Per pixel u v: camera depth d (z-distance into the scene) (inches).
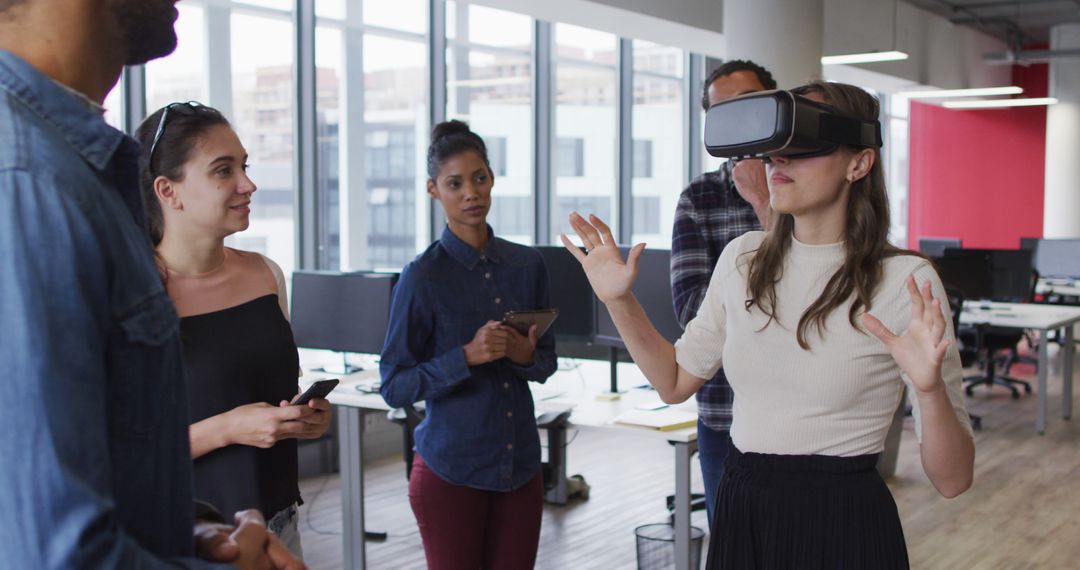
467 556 99.6
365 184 233.0
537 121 287.3
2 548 28.4
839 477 58.6
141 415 33.6
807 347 58.7
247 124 206.5
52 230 29.5
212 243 69.8
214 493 68.6
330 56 222.1
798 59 250.8
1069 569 156.6
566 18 253.1
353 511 150.9
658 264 146.8
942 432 54.3
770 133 54.7
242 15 203.6
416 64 243.9
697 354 67.4
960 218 537.3
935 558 162.4
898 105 543.5
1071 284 395.2
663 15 257.6
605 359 177.0
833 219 59.7
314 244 220.8
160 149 67.3
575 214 65.7
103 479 29.8
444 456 98.5
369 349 166.1
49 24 32.5
